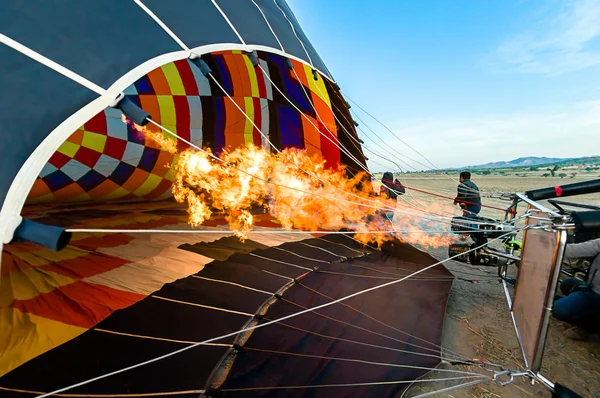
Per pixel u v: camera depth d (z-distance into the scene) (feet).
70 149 13.37
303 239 12.97
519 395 6.05
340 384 5.55
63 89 3.77
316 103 13.46
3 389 4.24
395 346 6.84
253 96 14.73
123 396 4.51
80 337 5.53
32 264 7.47
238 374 5.41
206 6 6.82
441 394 6.03
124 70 4.32
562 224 3.66
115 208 14.48
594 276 7.19
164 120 14.80
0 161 3.19
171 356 5.47
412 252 12.71
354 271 10.48
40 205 13.60
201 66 5.72
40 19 4.03
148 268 8.43
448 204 23.43
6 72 3.59
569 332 8.20
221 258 9.86
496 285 11.04
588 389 6.23
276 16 10.41
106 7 4.73
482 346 7.51
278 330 6.81
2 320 5.45
